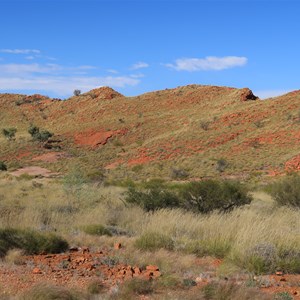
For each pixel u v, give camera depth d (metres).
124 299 6.20
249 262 8.16
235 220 11.34
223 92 123.06
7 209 14.68
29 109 142.12
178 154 73.50
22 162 79.38
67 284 6.96
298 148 63.44
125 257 8.94
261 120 82.44
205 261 9.07
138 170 66.88
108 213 15.09
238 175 54.75
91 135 97.12
